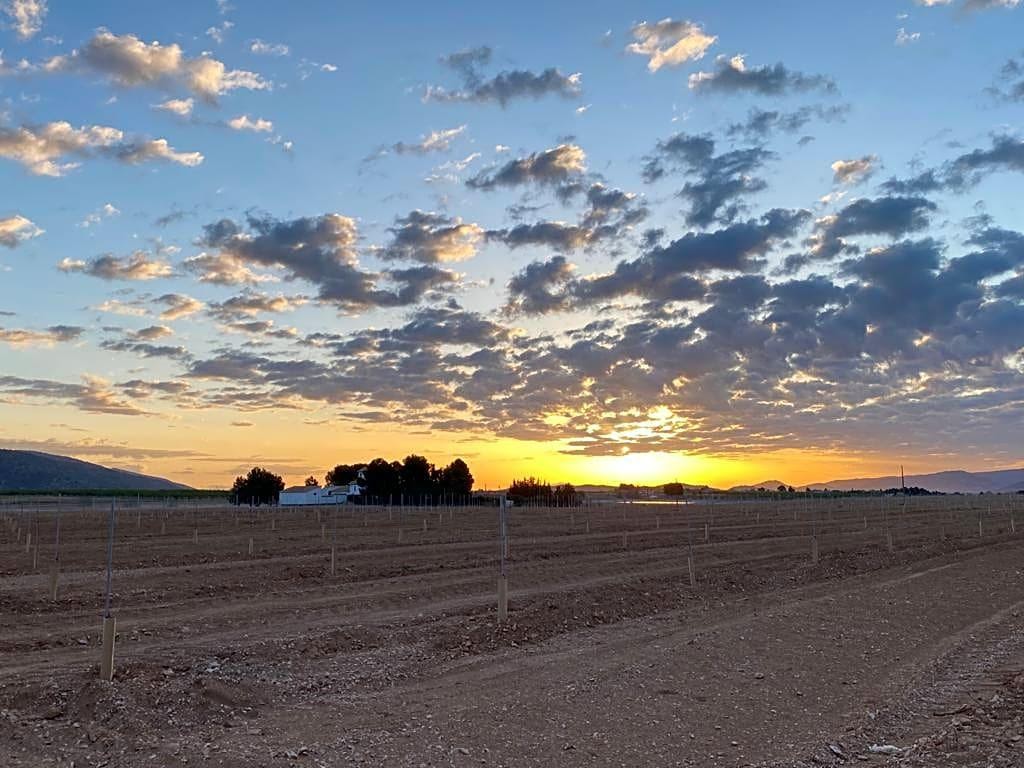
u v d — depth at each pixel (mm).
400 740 10695
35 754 10250
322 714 11977
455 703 12539
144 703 11805
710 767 9844
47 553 35656
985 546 39969
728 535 49656
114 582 25703
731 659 15250
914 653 16359
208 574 27938
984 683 13922
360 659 15477
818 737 11016
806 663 15188
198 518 69875
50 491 129375
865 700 12930
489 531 53094
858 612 20047
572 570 29875
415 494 115875
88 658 15594
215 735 10930
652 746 10594
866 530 54844
